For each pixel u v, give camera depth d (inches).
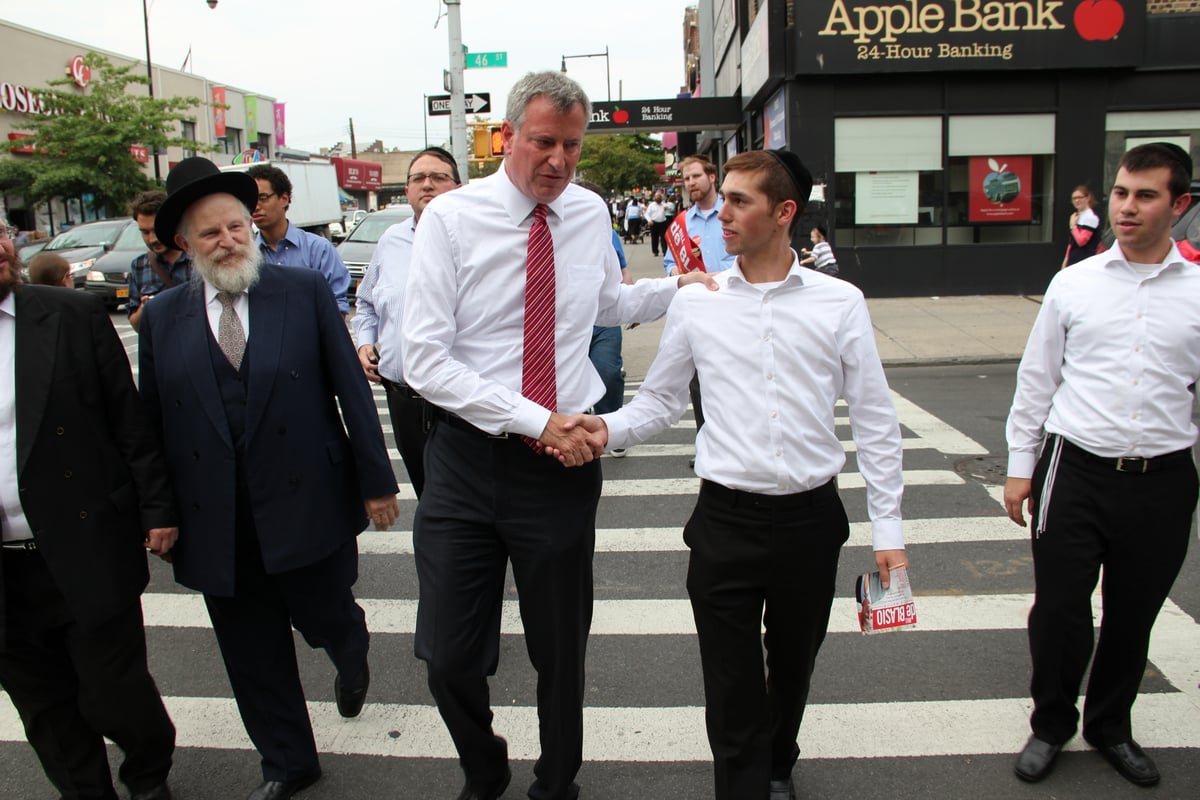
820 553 102.9
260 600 118.4
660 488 254.8
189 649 168.4
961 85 561.9
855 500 238.5
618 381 264.7
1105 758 124.6
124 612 112.1
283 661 120.6
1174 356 111.9
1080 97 558.9
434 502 108.4
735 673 104.1
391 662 159.8
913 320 506.0
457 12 561.3
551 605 107.7
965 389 364.8
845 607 175.8
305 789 124.0
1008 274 578.2
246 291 113.5
